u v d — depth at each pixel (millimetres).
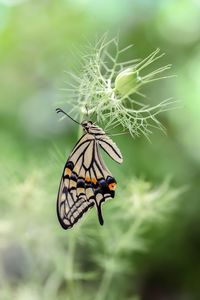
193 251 884
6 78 966
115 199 616
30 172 648
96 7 951
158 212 666
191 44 938
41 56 966
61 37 968
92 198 556
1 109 922
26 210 639
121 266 647
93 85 556
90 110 557
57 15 981
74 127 874
